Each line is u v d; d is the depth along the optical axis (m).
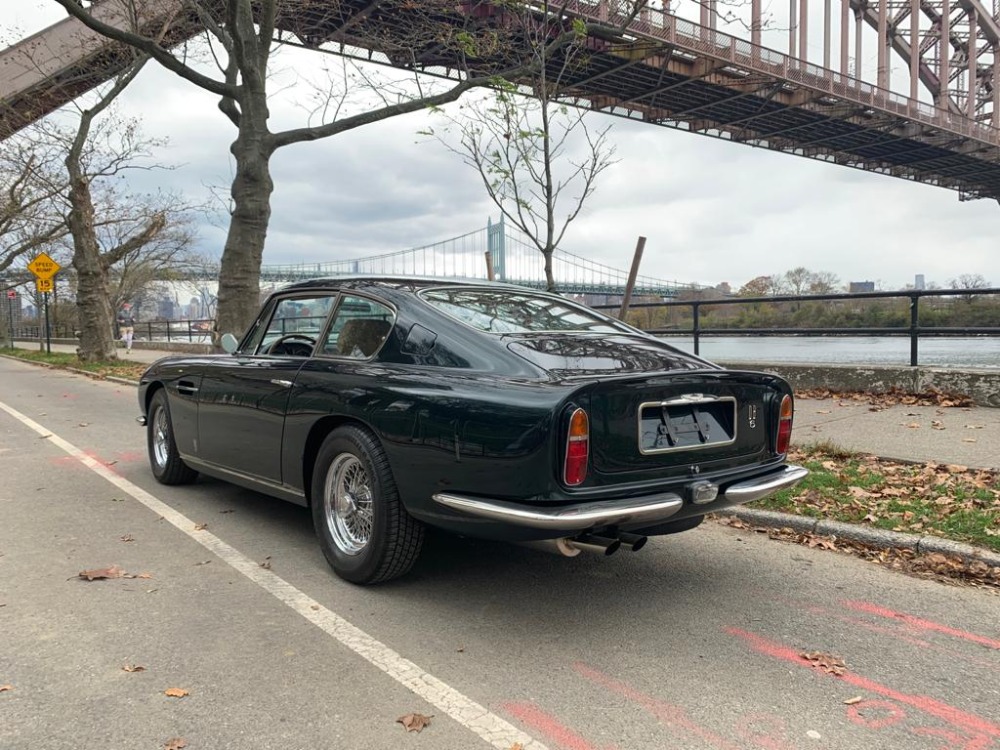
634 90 39.03
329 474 3.96
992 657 3.14
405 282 4.17
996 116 71.38
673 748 2.46
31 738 2.46
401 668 2.98
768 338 12.35
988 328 8.09
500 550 4.50
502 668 2.99
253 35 12.93
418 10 12.65
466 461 3.24
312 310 4.49
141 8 16.17
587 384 3.11
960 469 5.51
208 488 5.99
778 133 52.78
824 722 2.63
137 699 2.71
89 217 21.48
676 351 4.12
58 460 7.22
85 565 4.15
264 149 13.12
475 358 3.53
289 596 3.71
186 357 5.60
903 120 52.88
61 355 28.30
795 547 4.59
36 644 3.16
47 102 23.89
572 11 8.26
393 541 3.62
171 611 3.52
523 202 7.79
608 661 3.07
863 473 5.60
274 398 4.30
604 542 3.27
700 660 3.09
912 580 4.03
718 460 3.61
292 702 2.71
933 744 2.51
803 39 44.12
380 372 3.74
